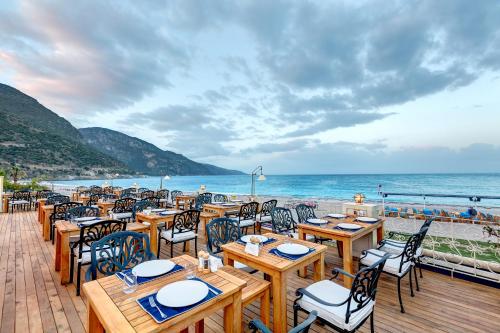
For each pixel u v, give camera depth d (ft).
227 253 7.25
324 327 6.79
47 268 10.92
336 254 12.95
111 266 6.72
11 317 7.12
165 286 4.24
